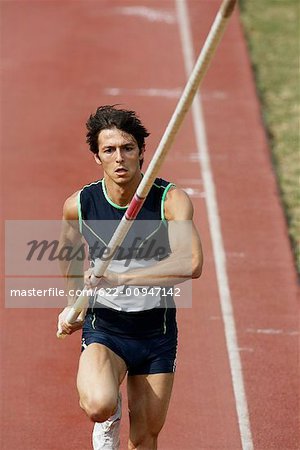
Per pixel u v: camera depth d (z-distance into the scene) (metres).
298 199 25.36
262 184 25.89
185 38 35.41
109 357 12.34
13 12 37.34
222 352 18.42
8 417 16.38
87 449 15.55
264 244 22.77
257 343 18.80
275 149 28.33
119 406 12.63
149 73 32.38
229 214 24.12
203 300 20.17
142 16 37.28
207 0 39.09
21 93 30.70
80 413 16.48
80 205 12.56
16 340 18.59
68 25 36.22
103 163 12.32
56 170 25.94
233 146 27.98
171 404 16.77
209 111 30.11
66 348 18.38
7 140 27.61
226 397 17.05
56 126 28.55
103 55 33.66
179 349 18.44
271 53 35.59
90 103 30.12
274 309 20.05
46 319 19.25
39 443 15.71
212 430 16.14
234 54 34.53
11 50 33.91
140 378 12.59
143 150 12.59
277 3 40.81
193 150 27.56
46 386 17.22
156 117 29.27
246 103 30.88
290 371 17.92
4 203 24.03
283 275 21.45
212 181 25.83
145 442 12.65
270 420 16.48
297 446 15.83
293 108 31.17
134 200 11.56
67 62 33.00
